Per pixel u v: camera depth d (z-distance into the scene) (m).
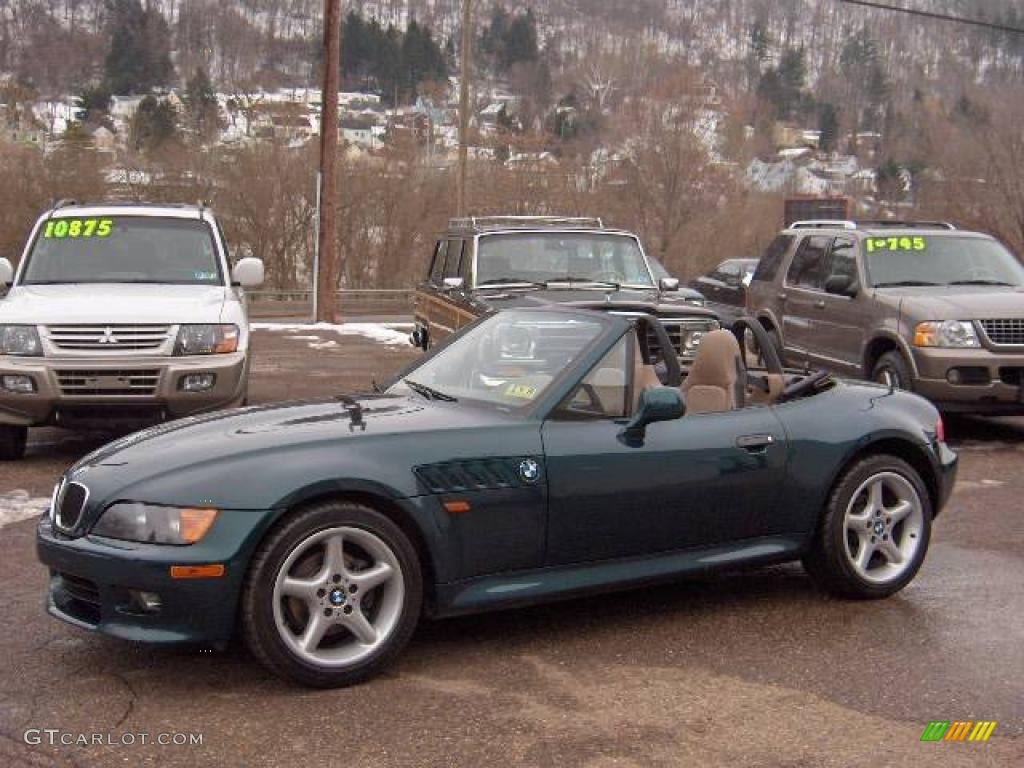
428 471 4.79
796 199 40.03
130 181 37.47
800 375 6.56
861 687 4.72
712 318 8.77
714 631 5.39
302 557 4.58
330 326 22.14
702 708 4.48
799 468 5.66
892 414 6.05
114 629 4.49
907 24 103.56
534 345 5.62
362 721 4.32
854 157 70.88
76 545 4.55
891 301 10.80
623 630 5.39
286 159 38.88
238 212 38.50
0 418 8.59
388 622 4.70
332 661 4.58
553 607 5.72
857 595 5.85
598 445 5.16
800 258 12.87
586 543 5.15
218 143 39.12
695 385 6.19
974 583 6.20
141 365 8.61
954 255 11.66
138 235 10.35
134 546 4.43
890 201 52.56
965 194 41.97
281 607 4.52
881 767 4.00
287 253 39.31
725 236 42.44
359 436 4.83
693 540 5.45
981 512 7.86
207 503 4.44
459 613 4.88
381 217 40.31
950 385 10.21
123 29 76.81
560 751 4.09
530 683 4.71
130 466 4.69
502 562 4.96
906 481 5.94
